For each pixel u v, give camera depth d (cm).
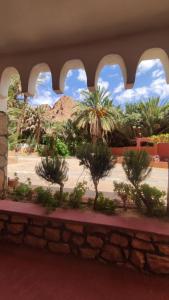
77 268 254
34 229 297
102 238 267
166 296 213
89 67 291
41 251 289
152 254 245
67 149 2150
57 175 336
